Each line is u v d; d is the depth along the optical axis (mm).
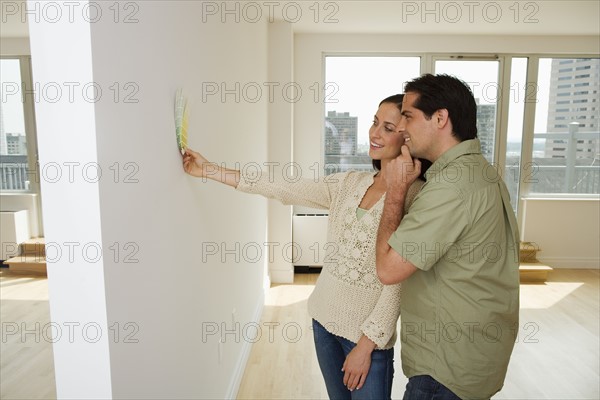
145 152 1255
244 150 3008
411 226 1260
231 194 2607
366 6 4133
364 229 1560
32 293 2719
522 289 4938
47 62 958
